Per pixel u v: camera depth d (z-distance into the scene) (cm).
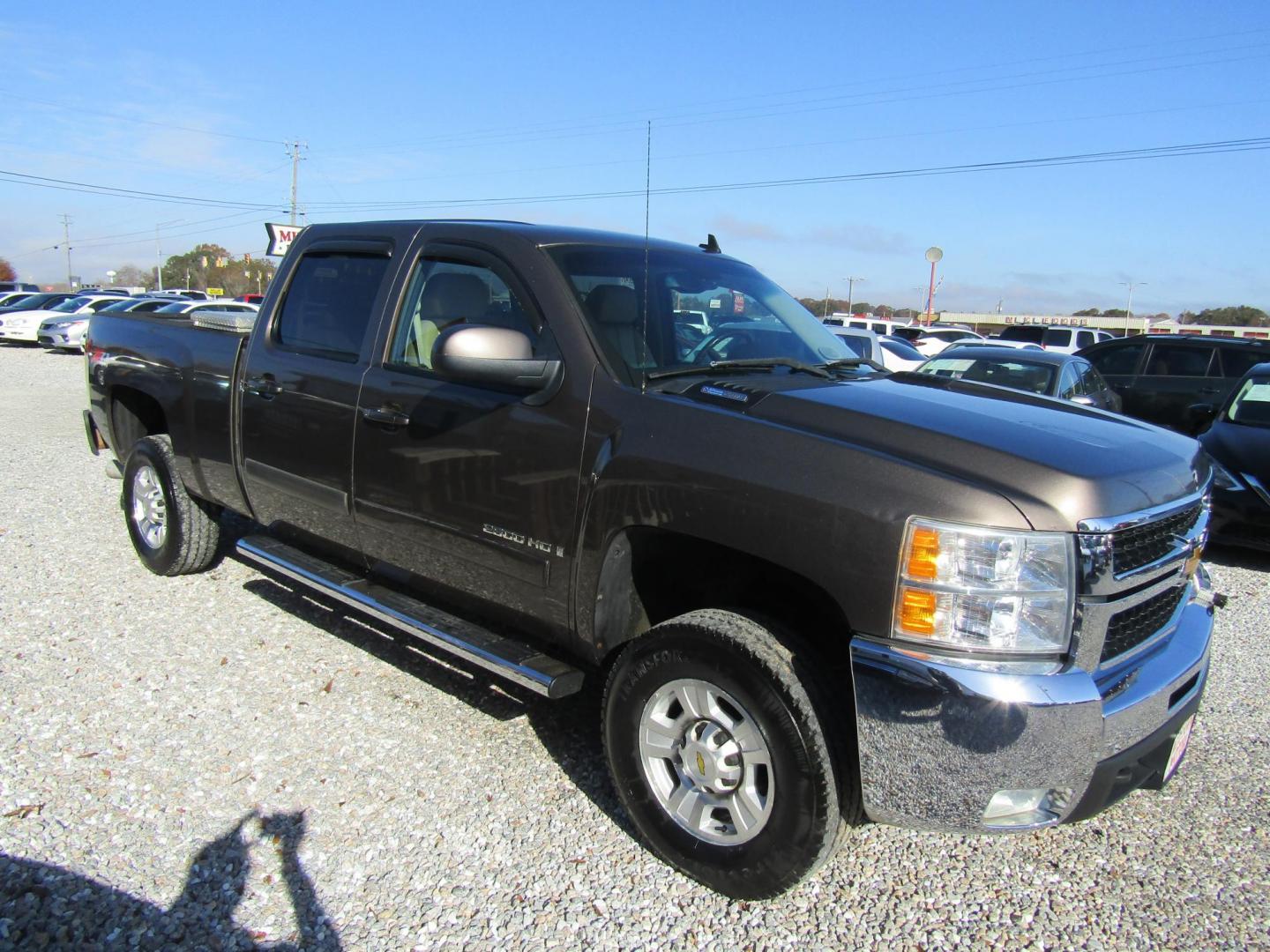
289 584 535
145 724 367
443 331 309
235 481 457
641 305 338
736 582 312
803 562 254
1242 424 716
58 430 1109
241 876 278
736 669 262
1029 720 228
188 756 345
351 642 456
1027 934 271
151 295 3384
